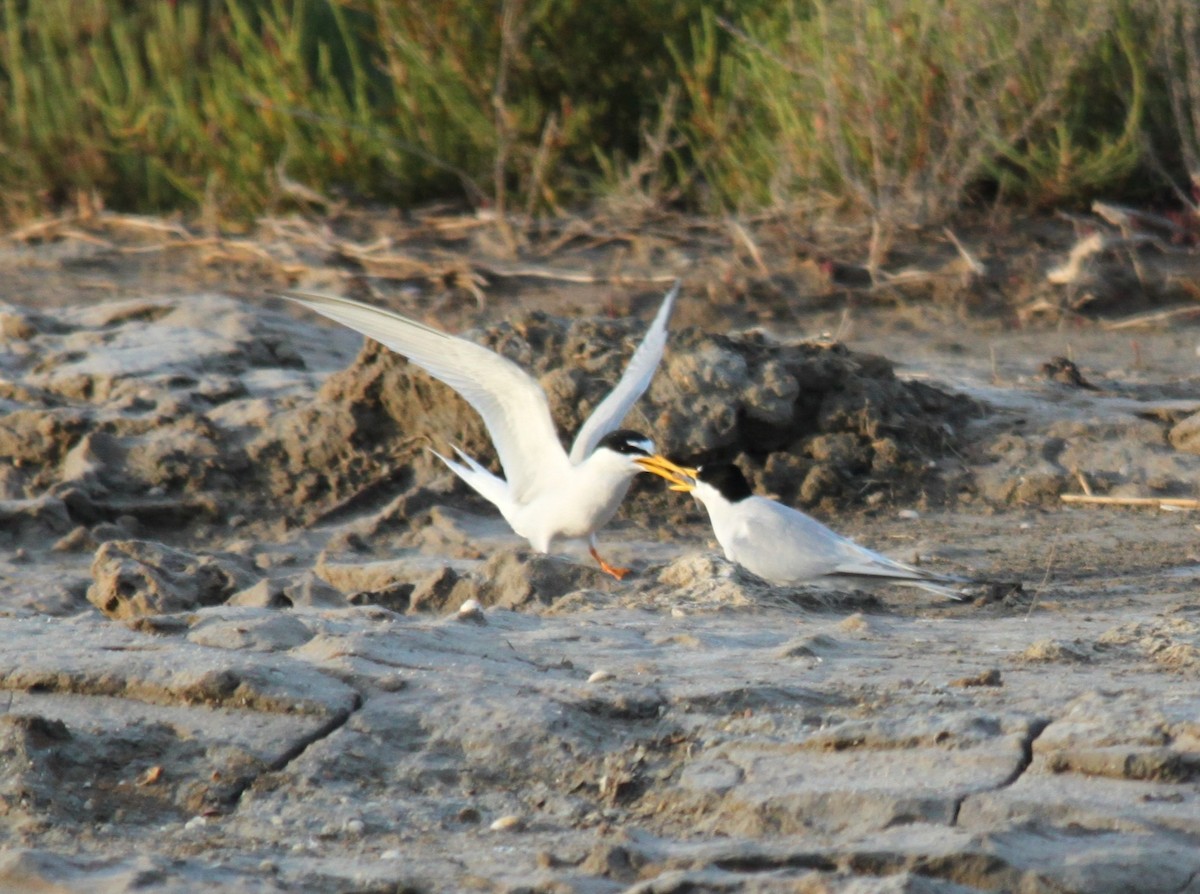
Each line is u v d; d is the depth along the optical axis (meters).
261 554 12.34
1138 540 11.91
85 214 22.94
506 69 22.23
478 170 22.55
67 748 7.07
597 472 10.49
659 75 22.73
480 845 6.44
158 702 7.54
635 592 10.02
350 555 12.36
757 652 8.33
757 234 20.28
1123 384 15.88
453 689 7.57
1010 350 17.38
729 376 13.54
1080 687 7.39
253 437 13.94
